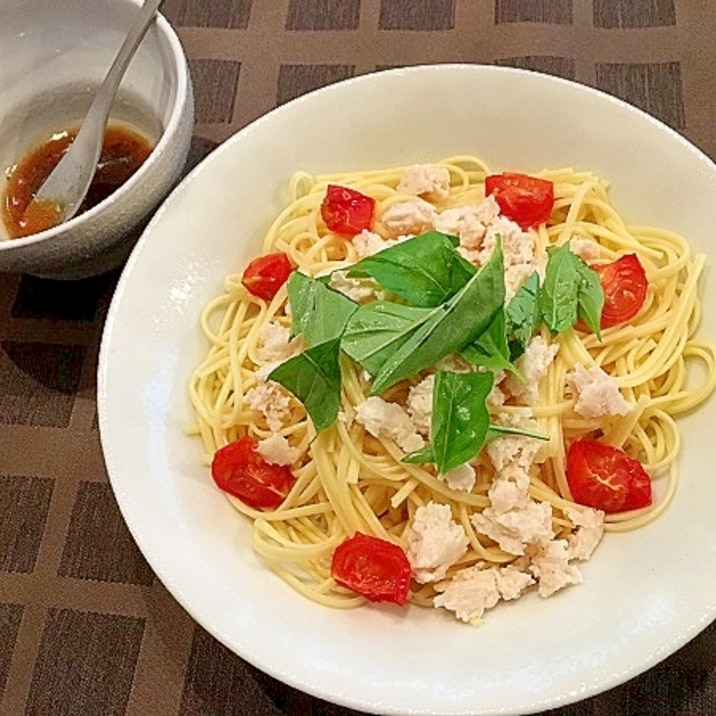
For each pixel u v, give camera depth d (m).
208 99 0.45
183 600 0.30
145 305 0.36
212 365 0.37
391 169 0.40
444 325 0.31
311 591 0.33
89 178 0.39
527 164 0.39
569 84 0.37
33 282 0.42
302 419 0.36
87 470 0.38
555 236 0.39
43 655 0.35
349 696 0.28
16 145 0.42
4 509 0.38
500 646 0.30
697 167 0.36
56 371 0.40
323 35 0.47
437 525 0.33
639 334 0.36
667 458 0.34
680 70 0.44
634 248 0.37
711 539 0.31
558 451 0.34
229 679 0.34
